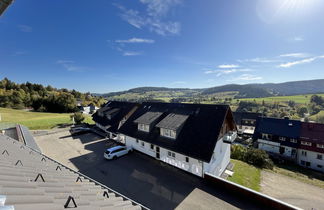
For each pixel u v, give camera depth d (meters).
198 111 16.45
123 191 11.47
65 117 47.09
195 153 13.01
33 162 6.13
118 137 23.45
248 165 19.22
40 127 32.91
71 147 20.98
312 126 28.69
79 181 5.59
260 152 20.50
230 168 17.91
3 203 2.31
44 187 3.68
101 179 13.05
